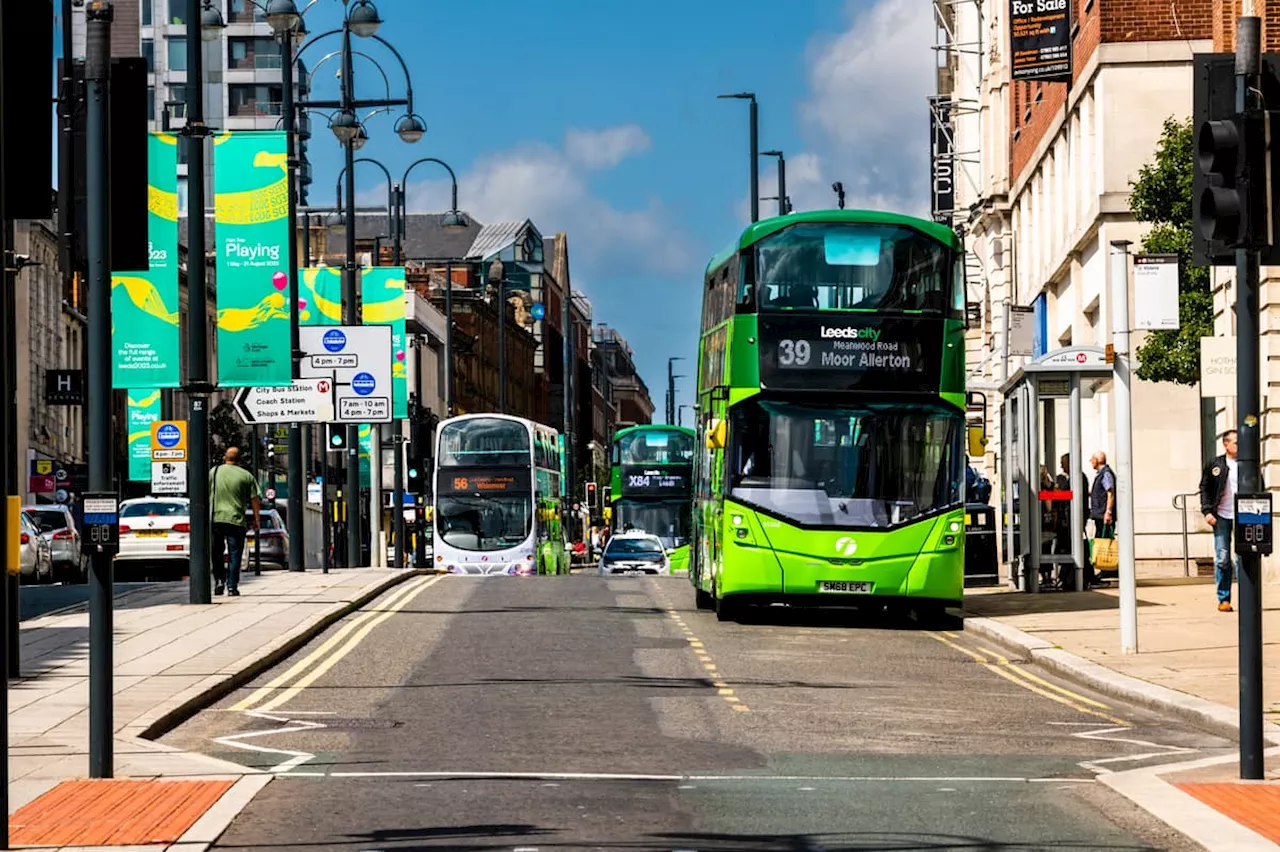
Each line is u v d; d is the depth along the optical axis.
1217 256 14.25
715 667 25.30
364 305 61.44
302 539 51.91
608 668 24.92
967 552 43.56
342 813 13.38
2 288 10.63
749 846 12.05
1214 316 41.75
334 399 53.72
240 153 38.94
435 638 29.23
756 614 35.28
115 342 35.16
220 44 147.12
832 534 32.25
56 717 18.81
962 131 88.94
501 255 187.25
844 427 32.50
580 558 127.56
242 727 19.11
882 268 32.69
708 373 36.94
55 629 29.39
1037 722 19.91
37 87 10.74
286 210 38.94
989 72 77.19
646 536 78.62
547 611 35.00
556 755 16.91
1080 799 14.24
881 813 13.53
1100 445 54.09
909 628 32.88
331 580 43.50
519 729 18.81
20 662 23.33
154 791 14.23
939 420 32.62
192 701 20.38
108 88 14.80
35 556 52.25
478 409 158.88
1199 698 20.75
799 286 32.62
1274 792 14.14
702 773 15.78
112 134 14.90
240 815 13.30
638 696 21.77
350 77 51.72
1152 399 49.91
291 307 38.94
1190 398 49.81
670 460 87.38
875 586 32.31
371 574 46.97
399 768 15.95
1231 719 18.75
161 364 35.16
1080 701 21.97
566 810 13.54
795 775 15.70
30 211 10.73
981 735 18.75
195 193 35.41
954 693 22.75
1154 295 24.16
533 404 191.50
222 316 39.00
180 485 41.44
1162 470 49.81
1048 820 13.23
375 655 26.72
